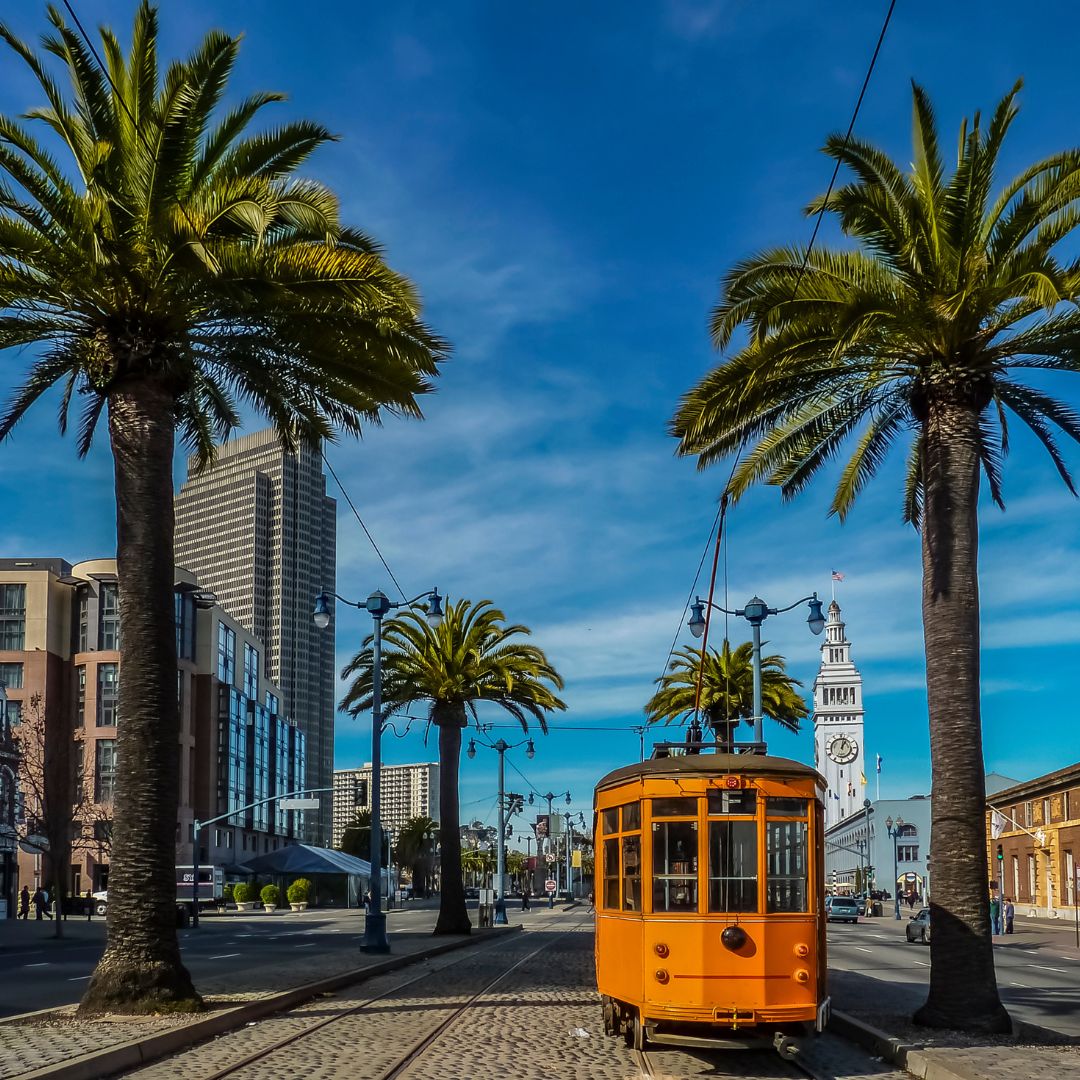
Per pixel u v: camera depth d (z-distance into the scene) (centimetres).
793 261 1647
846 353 1652
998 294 1512
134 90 1711
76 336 1769
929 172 1583
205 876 7156
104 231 1622
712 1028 1286
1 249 1616
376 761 3125
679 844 1290
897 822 8406
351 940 4172
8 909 6178
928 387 1597
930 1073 1180
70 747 8625
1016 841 7312
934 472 1580
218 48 1673
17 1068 1078
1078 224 1527
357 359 1855
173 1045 1330
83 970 2794
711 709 4656
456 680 4038
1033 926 5994
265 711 11762
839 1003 1792
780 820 1291
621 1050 1365
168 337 1728
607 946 1464
